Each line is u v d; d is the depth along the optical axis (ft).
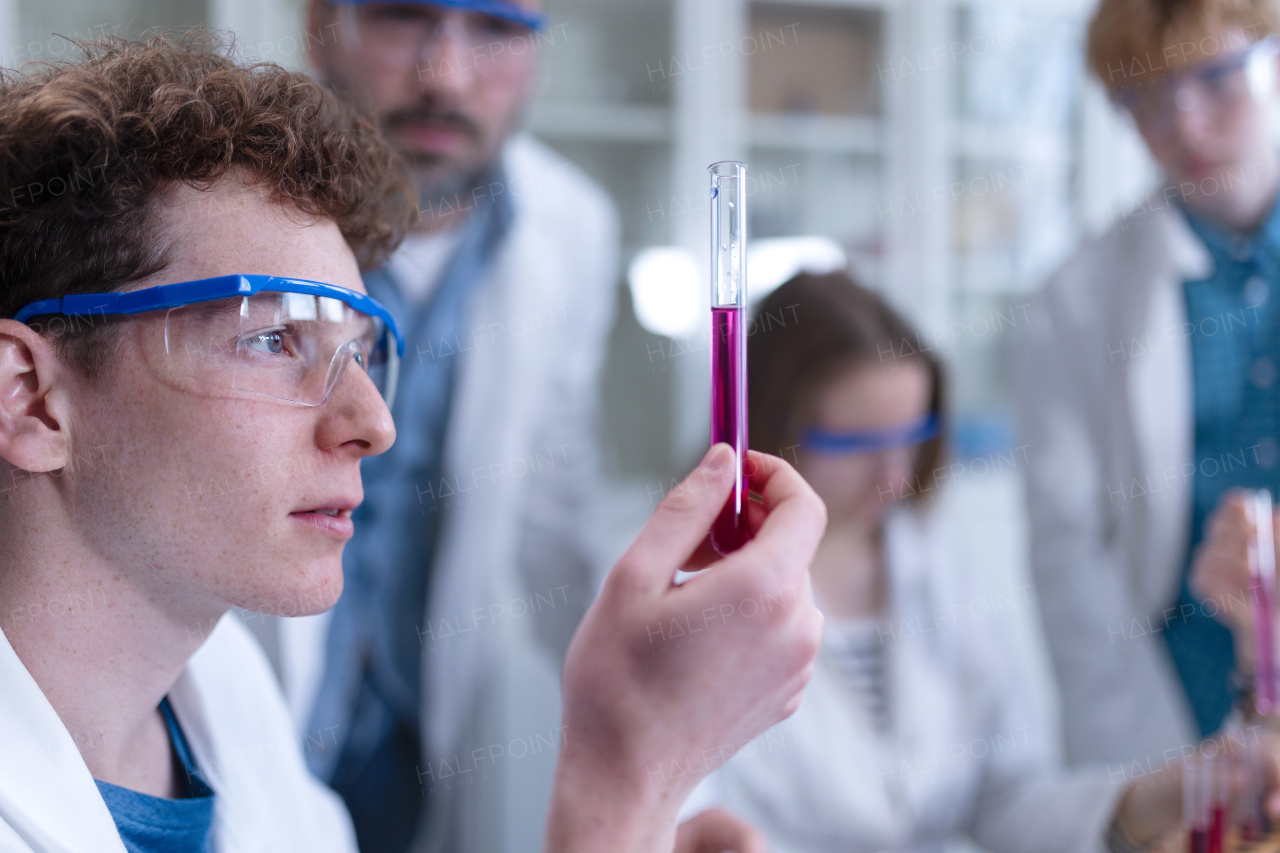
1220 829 2.43
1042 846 3.57
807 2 7.66
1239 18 4.00
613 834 1.56
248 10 6.23
